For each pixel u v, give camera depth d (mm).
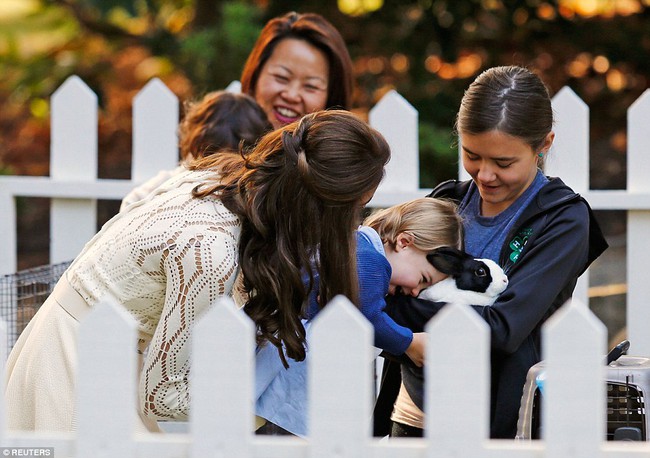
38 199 19828
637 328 10055
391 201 10406
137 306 6574
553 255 6949
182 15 21297
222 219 6324
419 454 4758
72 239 11336
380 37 19500
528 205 7266
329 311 4734
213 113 9164
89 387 4957
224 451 4875
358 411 4746
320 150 5984
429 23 19281
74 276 6734
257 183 6203
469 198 7812
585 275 10000
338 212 6031
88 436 4973
